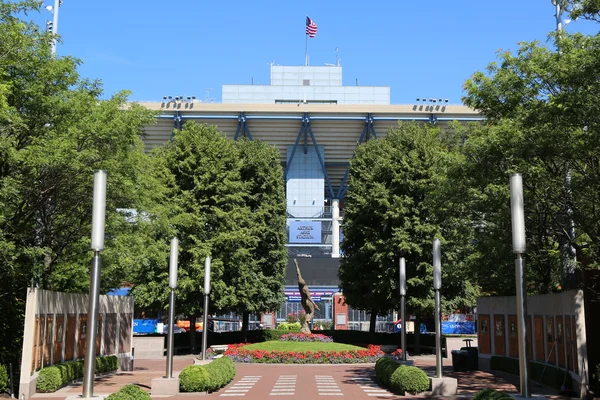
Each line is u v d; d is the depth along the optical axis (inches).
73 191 825.5
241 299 1759.4
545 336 873.5
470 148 794.2
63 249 971.9
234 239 1662.2
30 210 822.5
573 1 725.3
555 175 778.8
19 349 858.8
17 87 802.8
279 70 4121.6
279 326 2231.8
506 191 748.0
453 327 1865.2
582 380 710.5
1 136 735.1
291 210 3540.8
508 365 1015.6
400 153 1633.9
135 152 977.5
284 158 3555.6
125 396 503.8
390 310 1790.1
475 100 848.3
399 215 1577.3
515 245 520.1
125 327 1234.6
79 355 984.9
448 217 1009.5
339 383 965.8
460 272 1296.8
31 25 835.4
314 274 3021.7
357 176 1898.4
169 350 829.2
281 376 1090.1
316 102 4079.7
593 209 778.8
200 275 1596.9
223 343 1959.9
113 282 1209.4
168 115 3147.1
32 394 755.4
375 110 3189.0
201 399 769.6
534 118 730.2
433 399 754.2
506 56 804.6
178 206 1542.8
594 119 681.6
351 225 1756.9
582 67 683.4
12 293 863.1
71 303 943.7
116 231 933.8
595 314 775.7
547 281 1065.5
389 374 866.1
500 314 1077.8
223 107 3159.5
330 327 2696.9
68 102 825.5
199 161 1697.8
